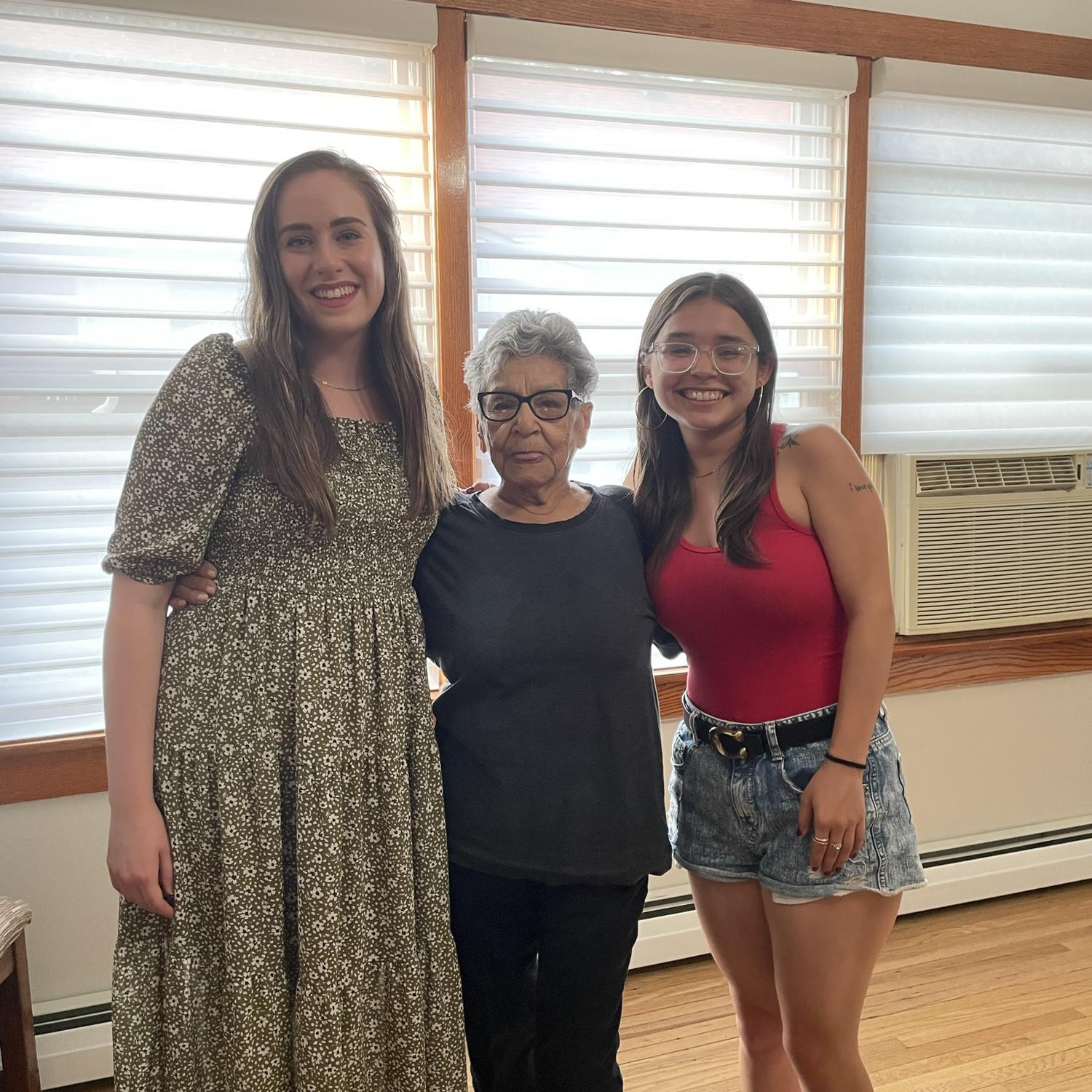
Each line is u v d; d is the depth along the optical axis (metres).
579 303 2.32
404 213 2.10
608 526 1.48
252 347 1.31
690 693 1.58
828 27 2.39
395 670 1.35
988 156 2.63
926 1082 2.00
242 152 2.02
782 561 1.43
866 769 1.45
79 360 1.98
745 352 1.43
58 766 2.02
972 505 2.62
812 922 1.45
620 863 1.38
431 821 1.36
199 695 1.28
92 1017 2.03
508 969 1.45
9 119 1.89
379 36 2.01
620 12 2.20
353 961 1.31
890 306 2.58
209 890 1.29
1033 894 2.80
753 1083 1.66
